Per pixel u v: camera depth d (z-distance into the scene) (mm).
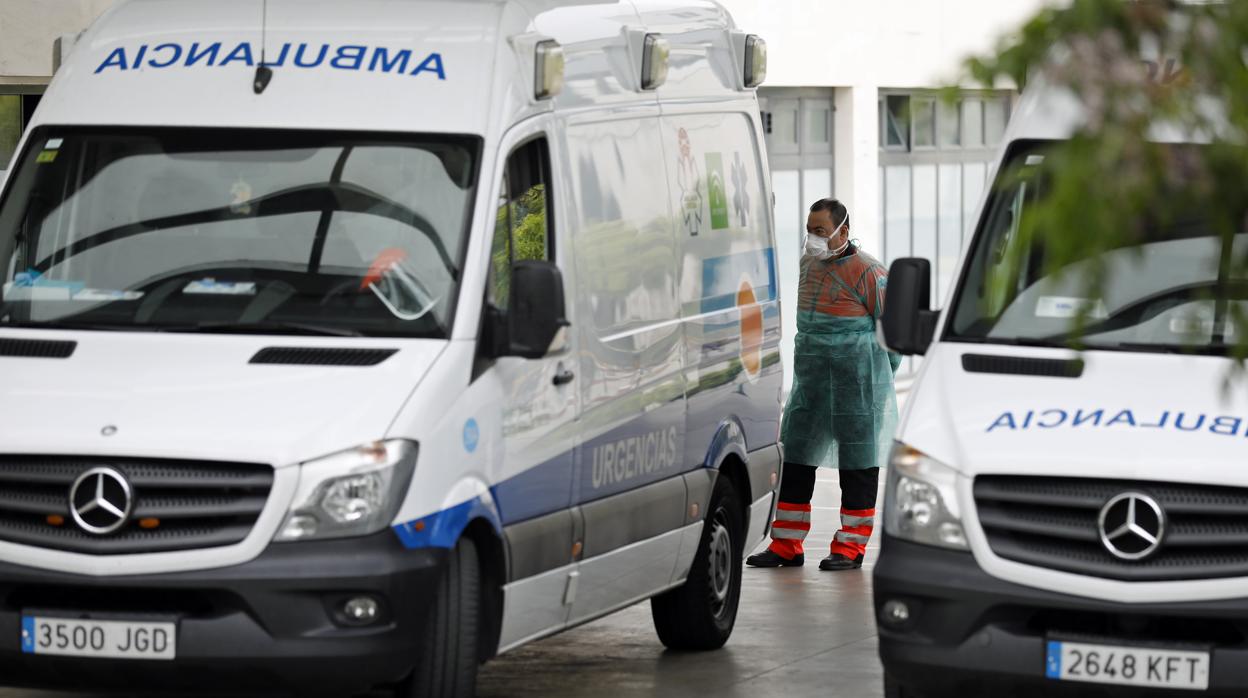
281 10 10703
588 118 11320
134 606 9055
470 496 9539
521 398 10125
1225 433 9133
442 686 9516
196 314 9820
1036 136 10453
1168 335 9883
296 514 8898
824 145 32344
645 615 14438
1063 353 9898
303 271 9906
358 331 9688
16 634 9047
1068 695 8898
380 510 8977
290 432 8984
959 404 9539
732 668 12406
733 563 13312
